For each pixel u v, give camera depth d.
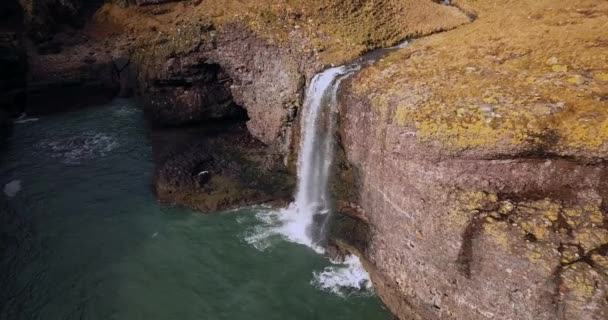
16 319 21.59
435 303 19.00
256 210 28.34
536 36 23.58
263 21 32.41
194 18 35.88
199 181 29.86
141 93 41.66
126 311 21.84
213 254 25.06
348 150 23.89
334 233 24.59
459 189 17.80
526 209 16.41
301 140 28.36
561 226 15.67
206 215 28.02
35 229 27.58
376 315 21.06
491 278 16.73
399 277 20.56
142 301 22.38
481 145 17.12
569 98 17.39
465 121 17.83
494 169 17.16
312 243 25.50
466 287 17.67
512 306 16.27
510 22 28.59
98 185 31.72
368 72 25.03
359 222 23.59
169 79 34.88
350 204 24.27
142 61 40.75
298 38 30.88
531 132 16.42
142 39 46.28
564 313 15.09
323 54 29.52
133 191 30.89
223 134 34.59
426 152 18.47
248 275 23.61
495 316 16.84
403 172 19.62
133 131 39.44
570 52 20.61
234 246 25.56
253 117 33.06
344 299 21.95
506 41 24.17
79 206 29.55
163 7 57.09
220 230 26.78
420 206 19.00
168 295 22.67
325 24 32.56
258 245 25.58
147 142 37.47
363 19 33.34
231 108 35.53
